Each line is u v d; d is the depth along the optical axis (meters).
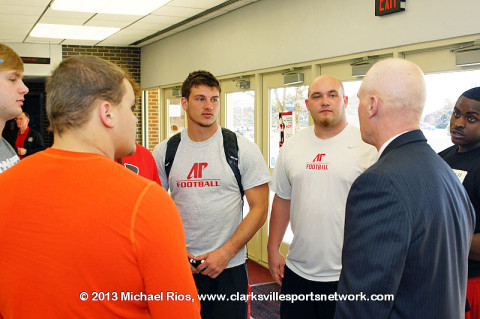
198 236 2.07
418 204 1.05
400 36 3.34
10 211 0.85
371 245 1.05
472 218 1.25
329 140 2.20
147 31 6.98
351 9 3.75
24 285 0.82
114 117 0.92
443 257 1.08
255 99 5.14
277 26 4.67
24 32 7.05
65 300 0.82
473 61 2.85
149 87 8.16
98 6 5.39
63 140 0.90
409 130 1.18
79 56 0.93
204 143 2.13
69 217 0.82
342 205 2.07
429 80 3.26
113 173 0.87
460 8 2.92
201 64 6.26
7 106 1.50
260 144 5.14
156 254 0.84
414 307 1.05
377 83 1.21
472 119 1.88
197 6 5.38
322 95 2.15
